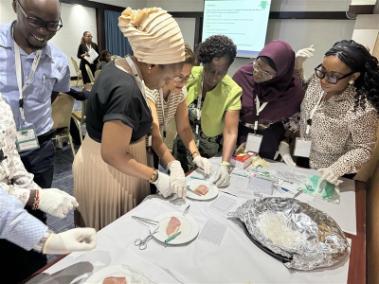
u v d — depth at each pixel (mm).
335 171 1209
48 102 1608
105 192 1133
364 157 1211
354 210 1106
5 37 1369
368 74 1139
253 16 4656
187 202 1046
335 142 1310
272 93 1444
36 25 1266
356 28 2322
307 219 941
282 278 733
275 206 992
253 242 852
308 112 1377
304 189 1221
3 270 1075
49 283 652
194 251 799
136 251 778
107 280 653
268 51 1334
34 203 840
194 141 1457
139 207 986
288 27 4586
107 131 863
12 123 874
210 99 1450
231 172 1323
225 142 1427
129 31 817
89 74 4902
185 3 5668
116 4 6793
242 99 1532
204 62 1310
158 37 789
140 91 911
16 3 1271
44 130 1609
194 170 1332
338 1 4082
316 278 741
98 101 909
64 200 891
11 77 1396
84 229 708
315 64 4516
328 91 1207
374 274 864
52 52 1569
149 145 1245
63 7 5945
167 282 687
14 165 886
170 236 832
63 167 2797
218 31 5023
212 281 703
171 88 1110
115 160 914
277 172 1370
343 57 1092
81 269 698
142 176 1017
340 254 802
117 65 916
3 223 581
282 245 829
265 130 1526
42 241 617
